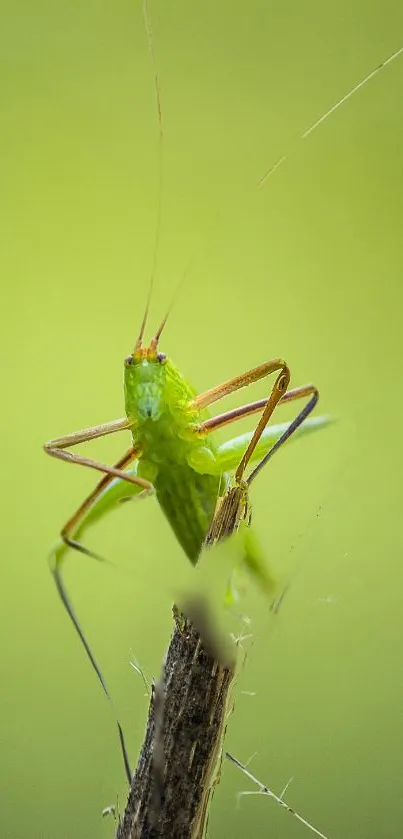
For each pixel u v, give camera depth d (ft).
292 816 1.08
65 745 1.12
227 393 0.94
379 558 1.14
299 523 1.15
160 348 1.22
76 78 1.24
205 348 1.22
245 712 1.10
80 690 1.13
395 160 1.23
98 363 1.21
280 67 1.23
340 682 1.11
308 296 1.22
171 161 1.23
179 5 1.23
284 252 1.23
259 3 1.23
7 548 1.17
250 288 1.23
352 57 1.23
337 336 1.22
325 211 1.23
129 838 0.84
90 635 1.13
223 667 0.84
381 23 1.23
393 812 1.09
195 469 0.95
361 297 1.22
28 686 1.13
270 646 1.11
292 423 0.91
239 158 1.23
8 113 1.23
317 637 1.12
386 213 1.23
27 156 1.23
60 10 1.23
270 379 1.20
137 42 1.23
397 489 1.17
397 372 1.21
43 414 1.20
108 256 1.22
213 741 0.84
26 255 1.22
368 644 1.12
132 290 1.22
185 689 0.84
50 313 1.22
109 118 1.23
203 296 1.22
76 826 1.10
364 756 1.10
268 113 1.23
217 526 0.86
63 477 1.19
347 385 1.21
